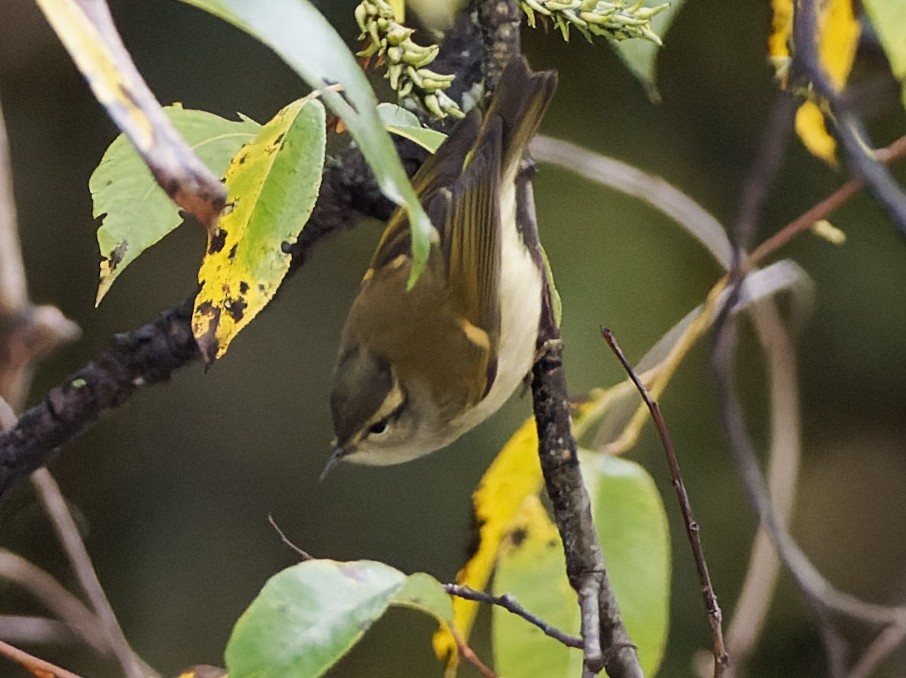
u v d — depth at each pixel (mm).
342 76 2738
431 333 6363
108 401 5246
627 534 5145
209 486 10891
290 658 3338
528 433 5281
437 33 5695
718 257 6926
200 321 4074
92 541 10695
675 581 10484
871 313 10898
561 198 10406
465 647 4102
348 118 2764
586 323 10062
